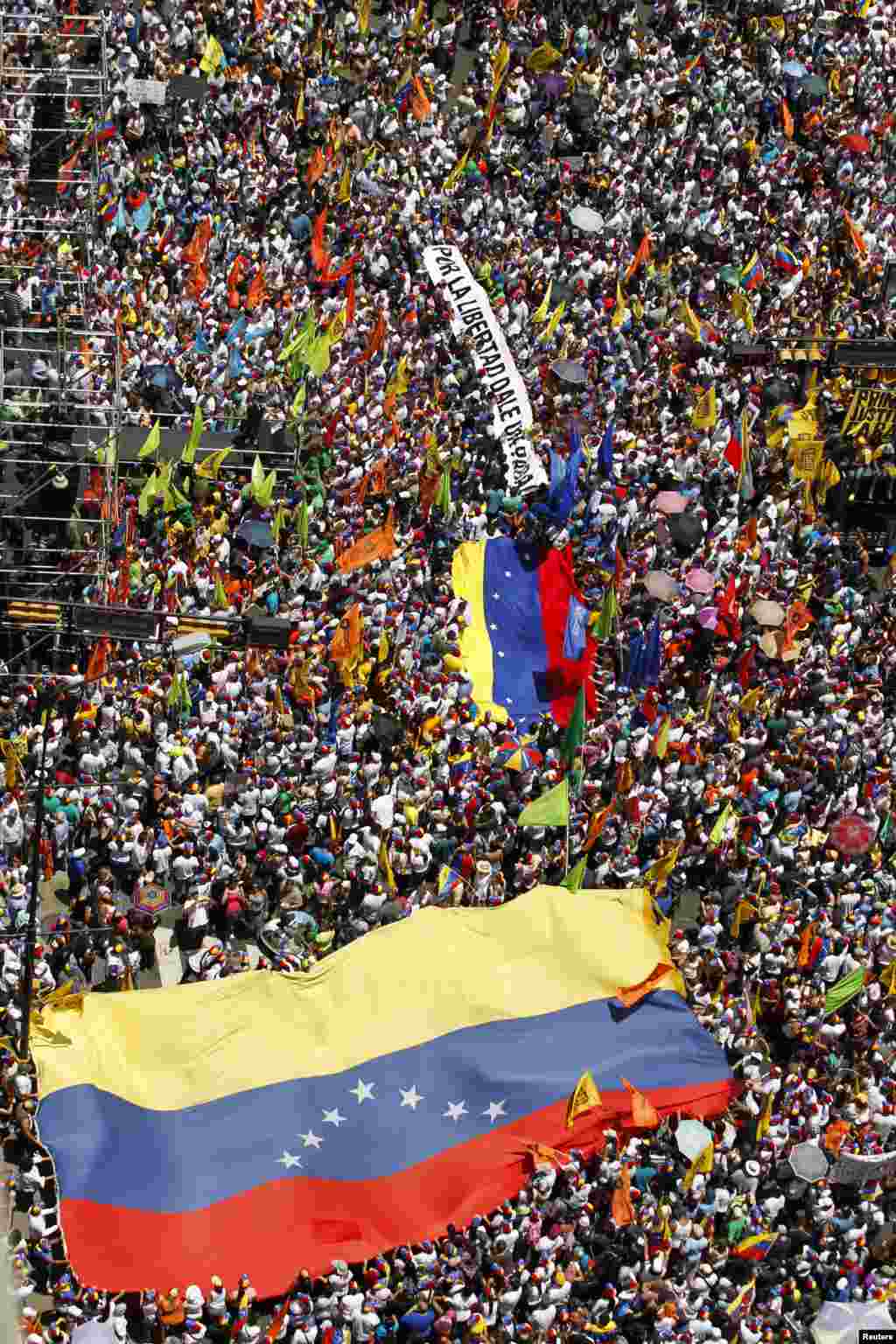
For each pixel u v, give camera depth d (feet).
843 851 611.88
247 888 589.73
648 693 640.58
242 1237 504.02
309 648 642.22
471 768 618.03
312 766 607.78
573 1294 504.02
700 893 615.98
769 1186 531.91
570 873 581.94
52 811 583.17
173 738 606.96
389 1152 526.98
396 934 565.53
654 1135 542.16
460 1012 555.28
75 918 572.10
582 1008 563.89
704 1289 507.71
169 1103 524.11
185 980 578.25
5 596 642.63
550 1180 519.19
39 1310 487.61
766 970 583.99
